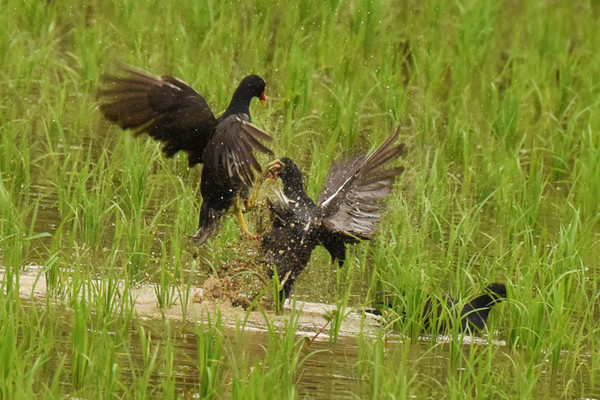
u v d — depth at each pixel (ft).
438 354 35.86
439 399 31.19
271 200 39.27
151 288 40.70
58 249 42.68
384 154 39.99
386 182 39.93
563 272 41.52
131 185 48.80
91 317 35.53
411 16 87.10
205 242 42.16
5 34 71.20
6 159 50.29
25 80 65.77
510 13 92.12
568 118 71.92
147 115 38.93
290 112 59.26
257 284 39.91
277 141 58.59
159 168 55.52
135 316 36.47
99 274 40.96
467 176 56.70
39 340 31.48
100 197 47.83
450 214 52.60
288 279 39.58
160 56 73.05
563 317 37.35
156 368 31.65
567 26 88.74
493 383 32.83
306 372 32.65
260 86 42.65
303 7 84.69
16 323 31.30
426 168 53.62
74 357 30.42
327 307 40.63
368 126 66.74
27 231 44.55
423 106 69.56
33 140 57.26
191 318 37.19
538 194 53.21
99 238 44.55
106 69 69.56
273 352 31.19
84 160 55.01
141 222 47.44
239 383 29.25
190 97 38.55
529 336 36.63
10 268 39.50
